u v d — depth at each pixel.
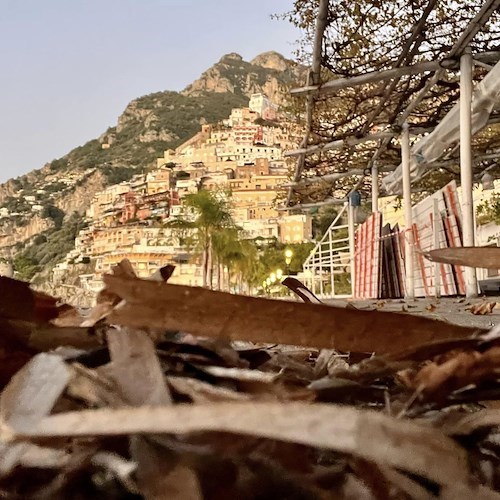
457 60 8.14
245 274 46.41
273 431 0.28
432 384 0.44
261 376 0.47
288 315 0.46
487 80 7.80
